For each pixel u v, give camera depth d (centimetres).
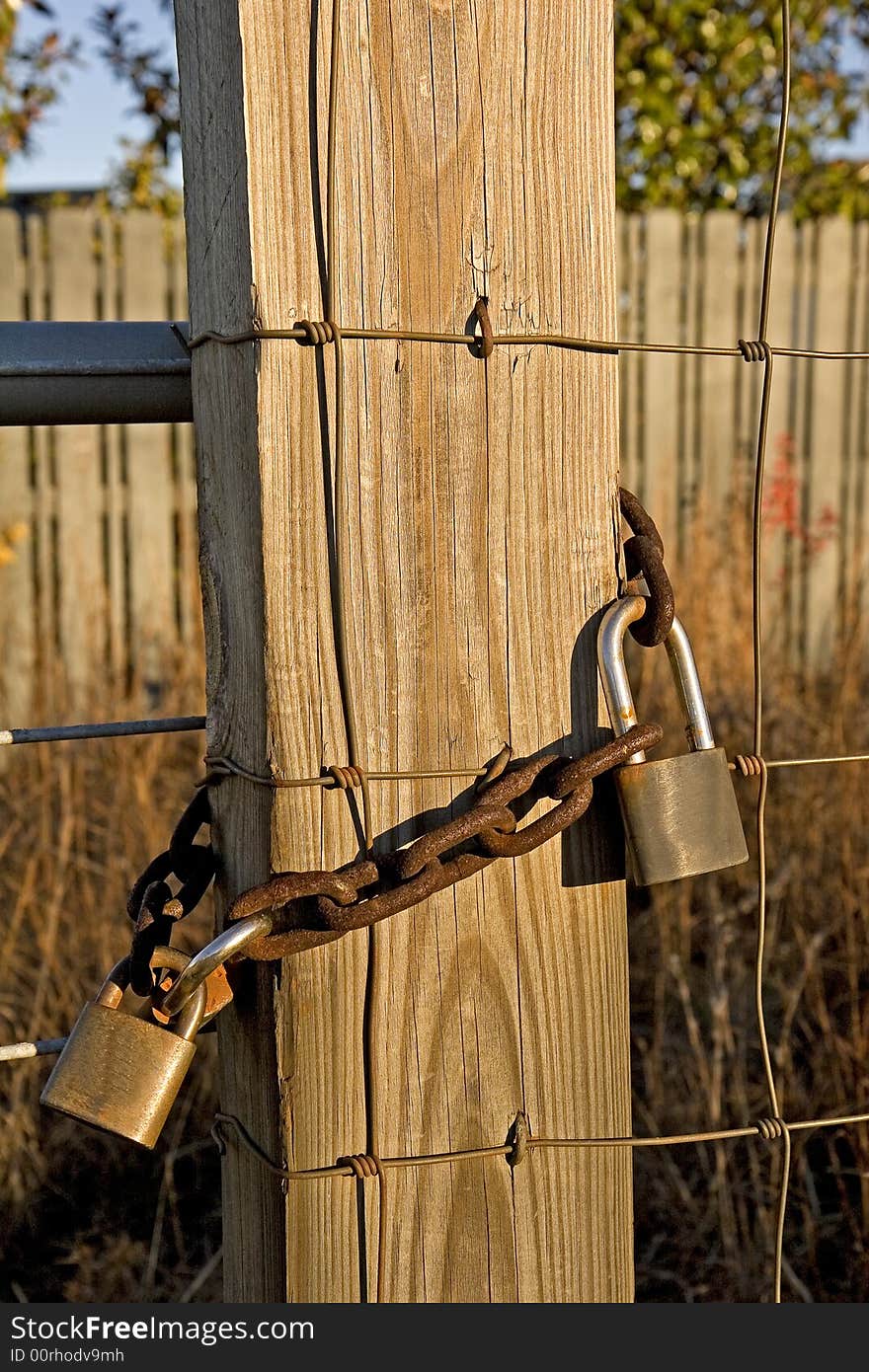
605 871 107
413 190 95
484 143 96
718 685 380
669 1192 235
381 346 95
